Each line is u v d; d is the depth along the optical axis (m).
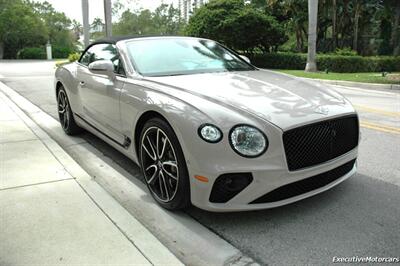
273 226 3.16
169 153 3.31
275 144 2.89
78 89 5.13
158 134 3.38
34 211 3.32
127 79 4.00
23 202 3.48
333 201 3.55
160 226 3.19
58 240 2.89
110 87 4.18
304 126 3.00
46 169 4.29
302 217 3.28
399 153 4.89
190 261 2.73
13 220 3.17
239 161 2.87
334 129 3.23
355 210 3.39
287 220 3.24
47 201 3.51
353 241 2.93
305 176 3.04
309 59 19.17
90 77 4.77
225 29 24.94
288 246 2.88
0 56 42.59
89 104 4.83
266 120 2.95
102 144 5.44
